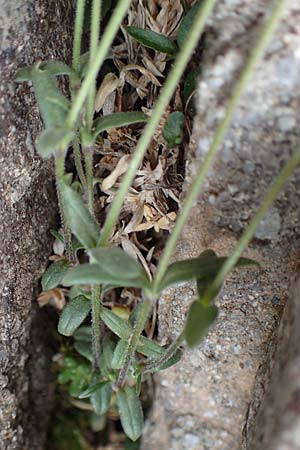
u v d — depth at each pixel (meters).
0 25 0.23
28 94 0.24
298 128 0.21
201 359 0.27
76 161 0.25
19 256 0.26
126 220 0.27
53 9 0.24
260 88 0.20
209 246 0.24
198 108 0.21
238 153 0.22
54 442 0.32
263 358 0.26
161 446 0.29
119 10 0.19
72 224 0.22
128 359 0.25
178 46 0.25
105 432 0.32
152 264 0.27
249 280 0.24
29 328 0.29
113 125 0.23
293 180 0.22
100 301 0.26
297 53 0.20
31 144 0.25
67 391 0.32
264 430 0.21
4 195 0.24
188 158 0.23
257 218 0.20
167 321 0.27
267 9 0.20
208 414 0.28
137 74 0.26
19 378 0.29
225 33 0.20
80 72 0.23
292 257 0.24
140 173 0.25
